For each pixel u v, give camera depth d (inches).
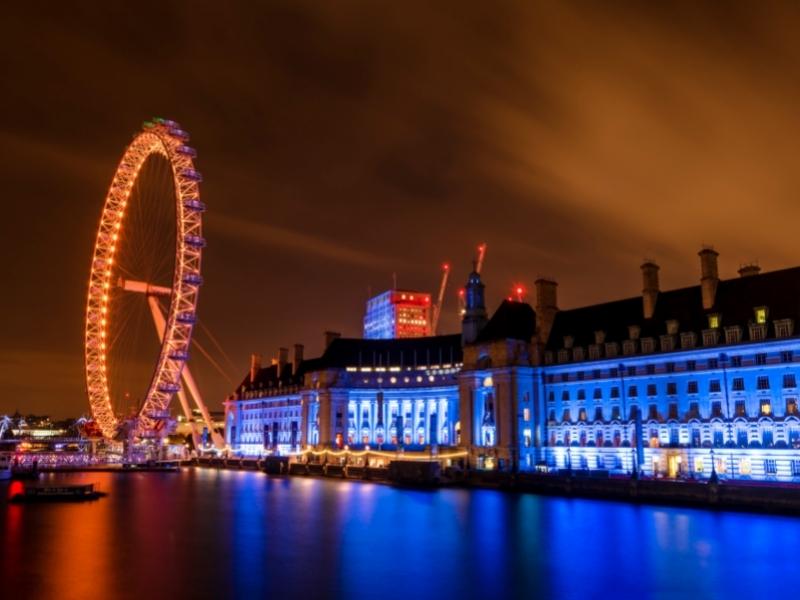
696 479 4003.4
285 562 2133.4
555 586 1838.1
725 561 2108.8
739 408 4141.2
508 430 5241.1
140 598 1711.4
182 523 2957.7
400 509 3420.3
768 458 3929.6
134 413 6397.6
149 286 6387.8
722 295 4498.0
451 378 6978.4
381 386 7317.9
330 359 7578.7
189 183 6067.9
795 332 3961.6
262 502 3772.1
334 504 3671.3
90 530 2758.4
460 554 2246.6
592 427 4945.9
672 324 4571.9
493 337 5674.2
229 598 1715.1
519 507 3464.6
